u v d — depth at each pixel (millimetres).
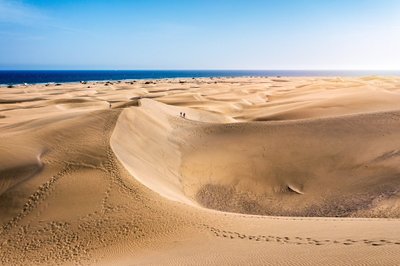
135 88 81625
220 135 28844
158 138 26500
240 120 43250
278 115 41750
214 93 67500
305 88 69125
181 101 54031
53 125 23656
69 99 52906
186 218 13008
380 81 83750
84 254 11758
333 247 9367
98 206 14273
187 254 10102
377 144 23062
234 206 19094
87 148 19266
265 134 27562
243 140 27047
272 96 63812
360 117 28188
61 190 15539
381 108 39656
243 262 8844
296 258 8734
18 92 72500
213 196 20078
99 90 77438
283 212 18062
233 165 23219
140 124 27031
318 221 12688
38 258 11922
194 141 27938
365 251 8734
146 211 13617
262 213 18234
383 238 9750
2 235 13445
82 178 16297
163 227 12484
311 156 23125
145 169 19859
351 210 16797
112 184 15719
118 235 12453
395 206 16062
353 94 46781
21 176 16891
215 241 10984
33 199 15156
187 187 20859
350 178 20000
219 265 8820
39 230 13367
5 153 19016
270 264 8516
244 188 20781
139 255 10836
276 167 22438
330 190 19266
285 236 10852
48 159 18297
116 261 10672
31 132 22344
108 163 17500
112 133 22266
